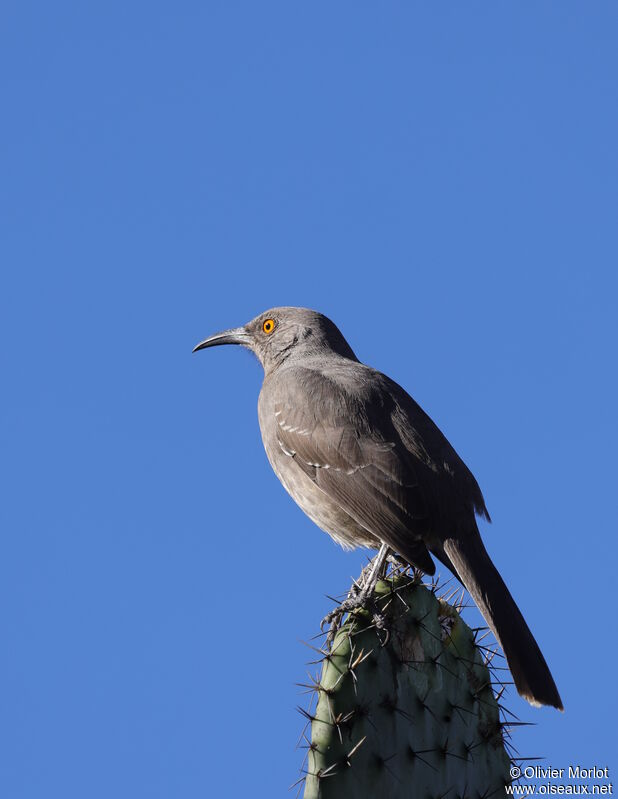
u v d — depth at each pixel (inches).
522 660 392.8
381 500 446.6
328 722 320.2
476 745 343.9
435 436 472.1
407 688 335.0
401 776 323.6
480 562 432.8
